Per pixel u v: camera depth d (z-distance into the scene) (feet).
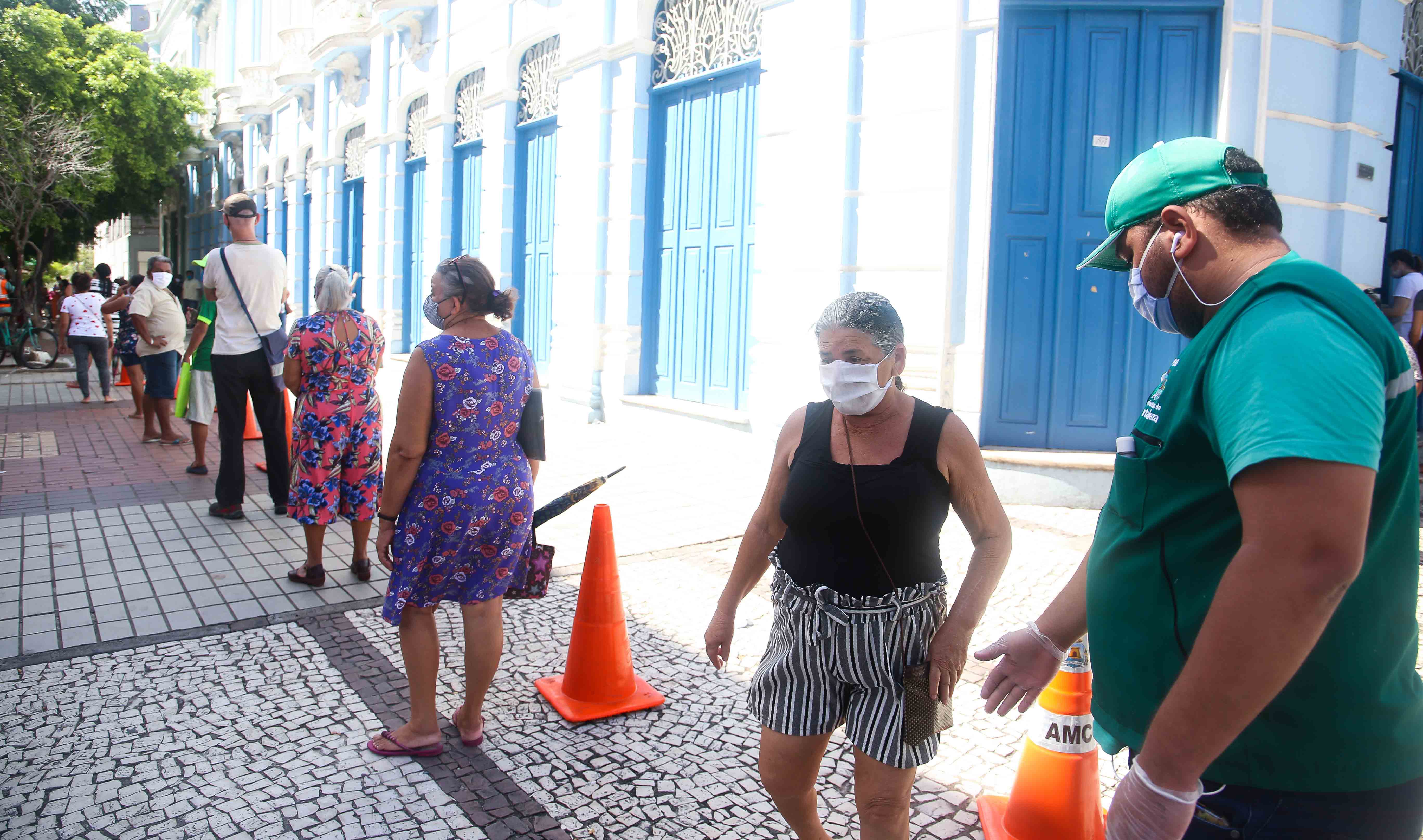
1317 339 4.20
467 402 10.16
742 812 9.49
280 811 9.36
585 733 11.05
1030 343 22.09
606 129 31.60
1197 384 4.83
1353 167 21.29
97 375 54.19
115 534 19.33
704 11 28.45
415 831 9.05
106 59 68.49
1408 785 5.01
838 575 7.04
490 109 39.60
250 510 21.40
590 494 11.34
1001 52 21.52
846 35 22.58
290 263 65.92
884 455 7.01
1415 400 4.70
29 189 61.67
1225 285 4.97
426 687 10.45
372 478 16.25
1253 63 20.21
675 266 30.40
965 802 9.69
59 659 13.00
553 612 15.02
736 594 7.85
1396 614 4.86
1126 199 5.42
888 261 22.40
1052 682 8.68
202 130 87.56
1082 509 20.61
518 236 39.37
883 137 22.31
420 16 45.29
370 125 51.13
